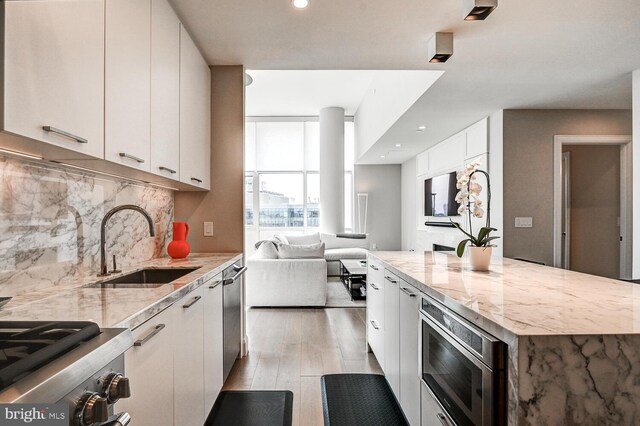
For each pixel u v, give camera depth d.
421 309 1.74
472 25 2.56
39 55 1.13
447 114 4.71
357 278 5.46
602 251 5.54
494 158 4.68
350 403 2.46
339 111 8.38
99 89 1.46
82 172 1.90
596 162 5.55
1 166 1.39
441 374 1.49
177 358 1.54
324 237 8.20
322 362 3.16
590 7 2.32
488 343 1.07
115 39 1.59
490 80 3.56
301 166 9.19
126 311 1.19
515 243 4.50
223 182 3.26
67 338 0.85
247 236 9.16
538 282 1.72
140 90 1.83
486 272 2.06
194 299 1.75
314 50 2.98
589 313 1.18
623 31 2.63
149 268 2.32
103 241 1.93
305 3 2.29
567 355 0.97
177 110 2.38
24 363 0.70
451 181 5.95
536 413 0.97
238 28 2.60
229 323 2.69
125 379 0.89
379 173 9.38
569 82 3.63
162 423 1.37
